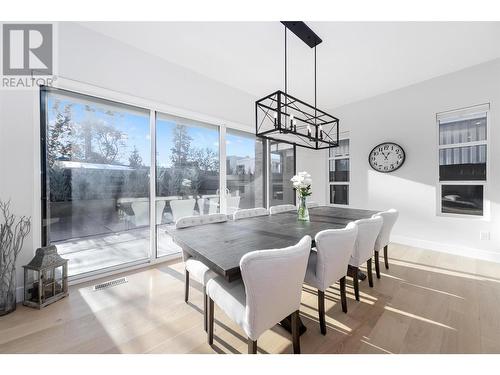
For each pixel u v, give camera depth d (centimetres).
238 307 122
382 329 163
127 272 265
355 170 439
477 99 305
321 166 501
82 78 230
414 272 264
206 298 161
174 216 314
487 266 280
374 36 245
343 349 144
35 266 189
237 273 112
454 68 316
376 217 215
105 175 258
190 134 330
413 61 298
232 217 275
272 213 299
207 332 160
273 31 239
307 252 129
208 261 121
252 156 418
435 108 342
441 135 346
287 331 163
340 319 176
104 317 177
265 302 113
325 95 411
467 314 181
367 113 421
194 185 336
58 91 227
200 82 329
